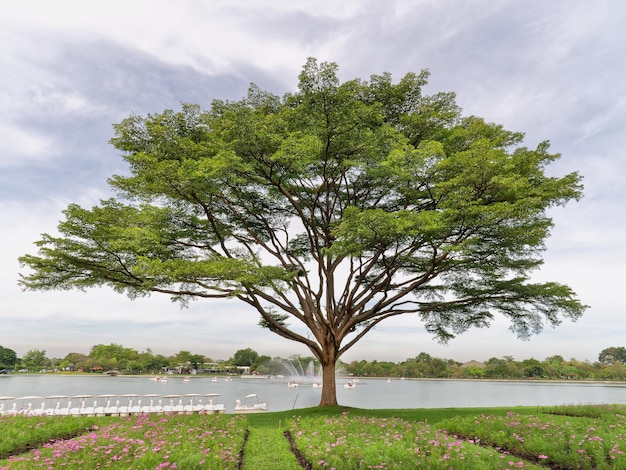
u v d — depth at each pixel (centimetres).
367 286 2386
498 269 2020
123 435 1159
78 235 1875
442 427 1455
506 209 1510
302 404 4225
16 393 5741
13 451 1085
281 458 1079
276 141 1748
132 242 1688
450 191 1659
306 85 1802
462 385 10294
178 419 1512
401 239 1859
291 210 2362
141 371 15412
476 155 1568
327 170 2017
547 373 11812
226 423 1493
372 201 2334
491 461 913
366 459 904
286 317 2459
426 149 1619
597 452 973
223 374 16600
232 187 1961
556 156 1845
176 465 848
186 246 2144
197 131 2077
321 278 2205
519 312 2078
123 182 1941
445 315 2350
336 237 1864
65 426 1344
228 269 1661
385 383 11688
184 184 1762
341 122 1816
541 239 1780
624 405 2041
